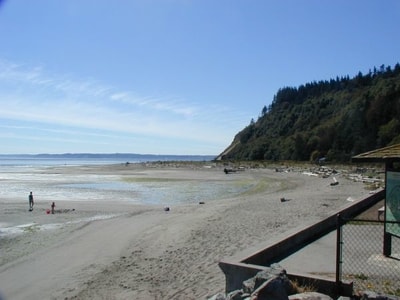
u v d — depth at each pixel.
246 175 72.25
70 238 18.86
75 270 13.23
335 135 106.88
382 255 9.45
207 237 15.47
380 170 58.72
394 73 145.50
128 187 48.94
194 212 24.31
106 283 11.36
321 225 12.70
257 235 14.77
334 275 7.87
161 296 9.49
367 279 7.62
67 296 10.77
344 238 11.55
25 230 21.80
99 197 38.31
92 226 21.75
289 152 123.81
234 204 26.66
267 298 5.83
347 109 117.19
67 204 32.94
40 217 26.28
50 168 112.56
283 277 6.46
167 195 39.75
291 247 10.42
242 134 191.88
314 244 10.78
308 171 71.31
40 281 12.40
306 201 25.83
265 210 22.12
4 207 31.14
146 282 10.88
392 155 8.67
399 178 8.64
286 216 19.19
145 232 18.66
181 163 132.50
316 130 120.19
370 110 99.06
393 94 97.88
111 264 13.40
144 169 101.56
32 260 15.10
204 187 48.53
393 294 6.68
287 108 180.25
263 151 142.50
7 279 12.90
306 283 6.96
